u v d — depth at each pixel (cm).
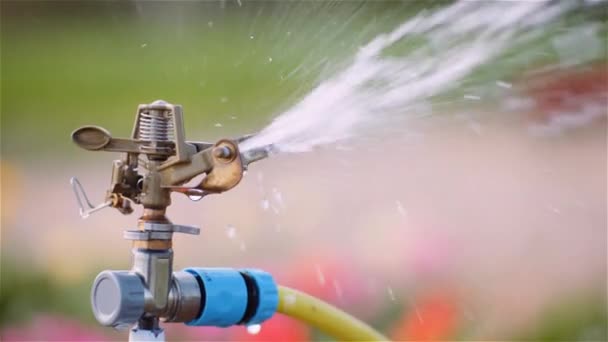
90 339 489
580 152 591
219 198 595
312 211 572
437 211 554
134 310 205
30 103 898
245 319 221
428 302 464
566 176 589
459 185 567
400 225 530
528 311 490
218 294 215
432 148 579
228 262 571
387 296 475
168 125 214
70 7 1038
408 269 493
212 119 776
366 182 579
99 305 208
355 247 519
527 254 519
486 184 568
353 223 550
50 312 525
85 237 593
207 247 578
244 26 818
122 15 1004
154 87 896
